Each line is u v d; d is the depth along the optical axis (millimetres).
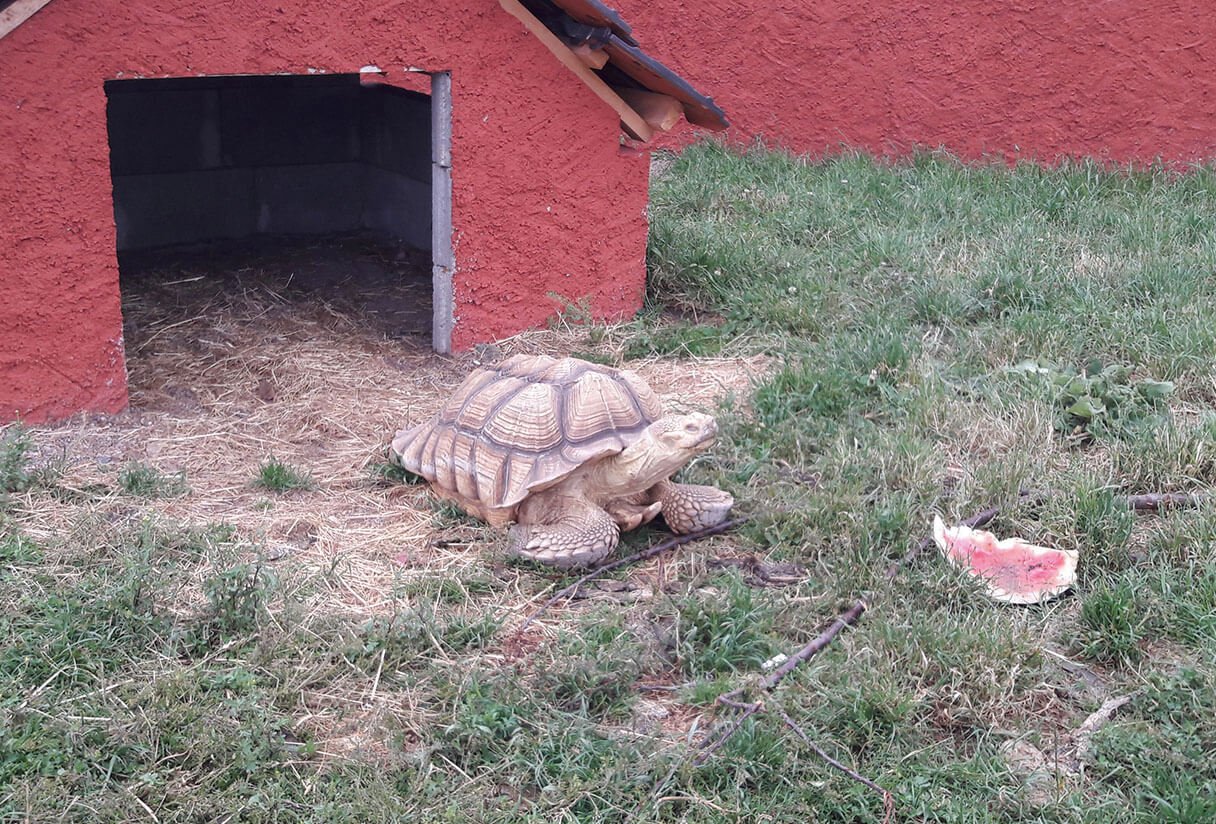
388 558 4062
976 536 4031
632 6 7027
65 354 4512
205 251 6145
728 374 4898
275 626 3783
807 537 4059
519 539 4062
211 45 4516
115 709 3572
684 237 5594
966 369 4738
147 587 3824
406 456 4285
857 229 5785
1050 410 4473
